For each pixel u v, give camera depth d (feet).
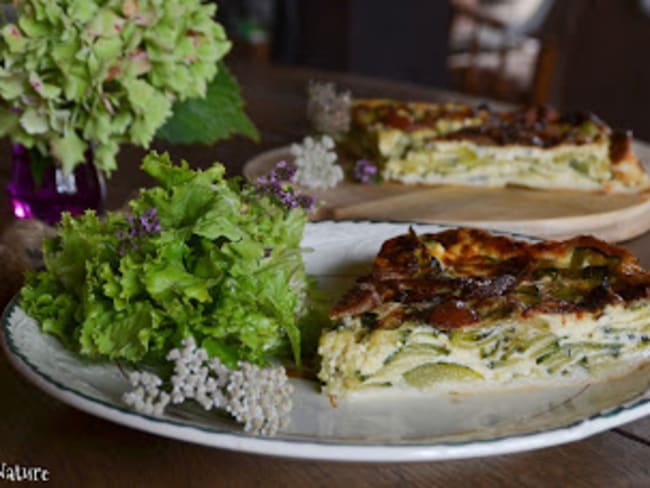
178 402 1.64
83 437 1.69
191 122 2.38
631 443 1.69
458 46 7.35
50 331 1.83
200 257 1.78
